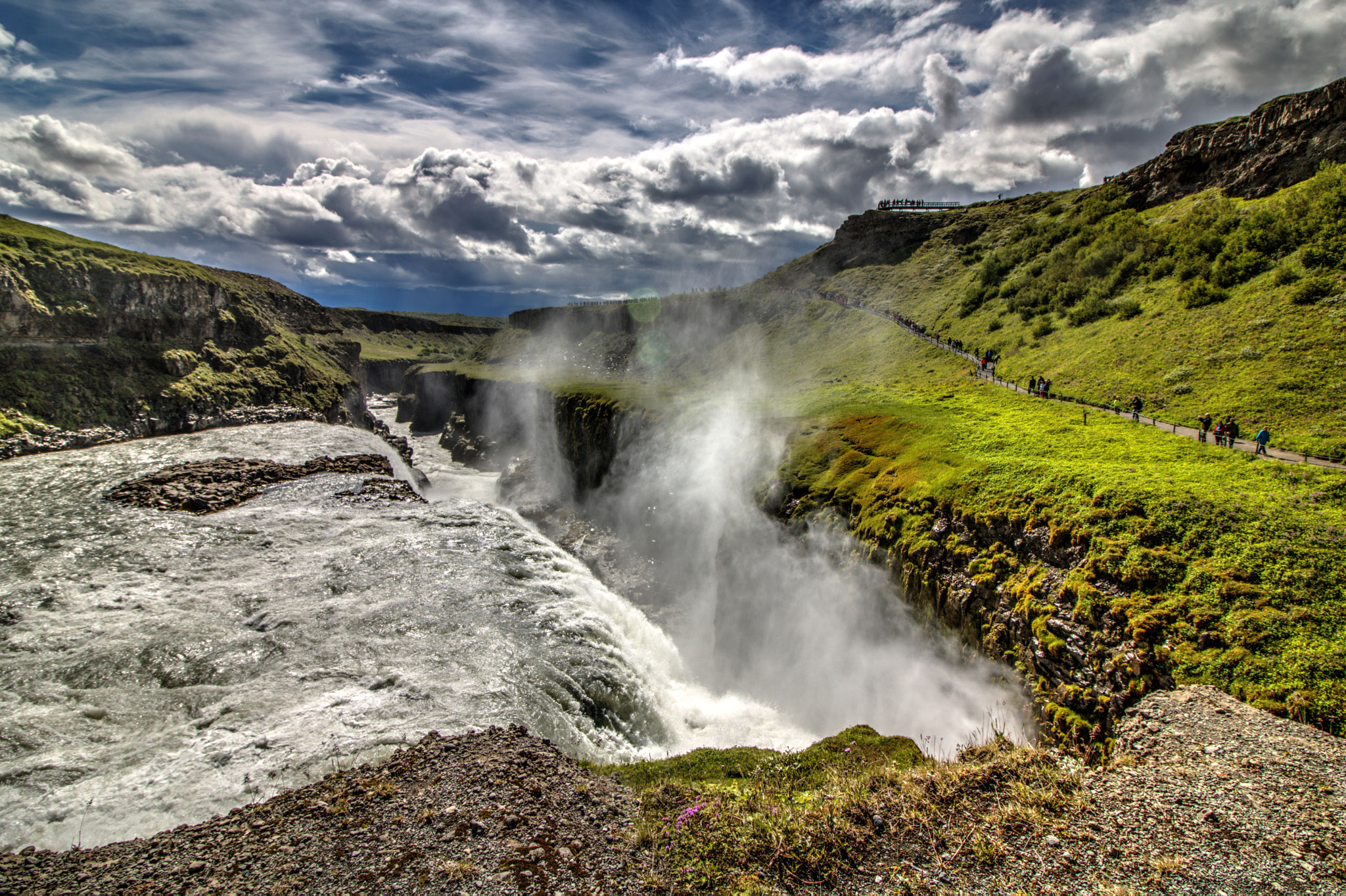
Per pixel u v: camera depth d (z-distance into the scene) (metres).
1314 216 38.94
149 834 14.93
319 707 21.81
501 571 38.16
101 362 79.75
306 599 31.47
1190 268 45.56
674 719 29.38
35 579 32.41
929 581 25.56
